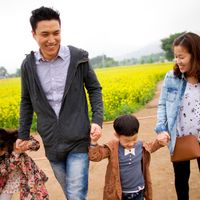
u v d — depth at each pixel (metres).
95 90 3.65
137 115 12.09
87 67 3.55
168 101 3.73
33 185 3.59
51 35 3.29
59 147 3.54
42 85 3.51
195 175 5.55
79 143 3.53
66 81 3.46
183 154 3.64
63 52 3.48
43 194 3.62
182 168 3.91
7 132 3.53
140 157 3.57
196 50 3.41
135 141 3.46
